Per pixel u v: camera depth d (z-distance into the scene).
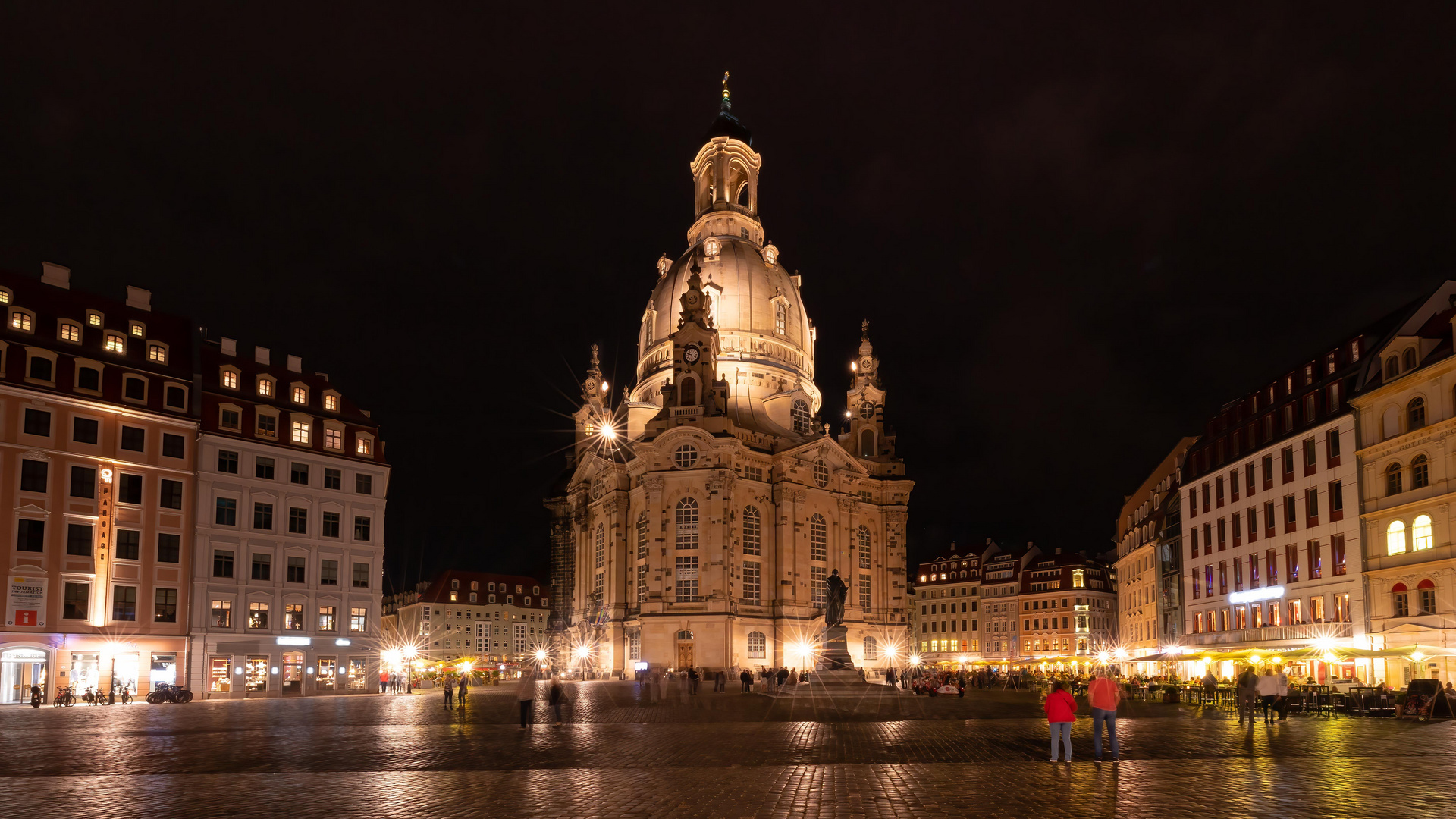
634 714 50.66
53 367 70.00
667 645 113.50
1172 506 102.62
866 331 159.88
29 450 67.75
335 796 20.72
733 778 23.11
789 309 144.88
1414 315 62.03
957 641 191.50
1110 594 175.88
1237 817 17.44
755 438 123.44
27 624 66.19
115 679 69.44
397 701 66.81
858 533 132.00
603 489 134.50
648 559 116.94
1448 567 55.41
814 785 21.81
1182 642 88.25
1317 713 48.19
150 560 73.00
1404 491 59.56
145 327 77.50
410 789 21.64
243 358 84.88
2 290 70.00
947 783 21.94
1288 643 70.50
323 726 41.94
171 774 24.94
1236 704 53.44
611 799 19.95
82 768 26.30
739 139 162.62
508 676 146.00
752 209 161.75
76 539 69.44
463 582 189.12
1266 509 74.50
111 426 72.31
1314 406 69.31
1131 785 21.47
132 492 72.81
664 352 143.12
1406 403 59.78
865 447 142.50
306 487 83.00
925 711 51.62
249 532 78.88
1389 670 59.16
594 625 131.25
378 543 87.00
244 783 22.88
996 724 41.62
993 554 194.62
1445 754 28.00
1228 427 82.25
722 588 113.31
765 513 121.56
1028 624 178.75
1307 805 18.73
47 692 66.25
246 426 80.50
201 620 74.94
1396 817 17.33
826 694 71.00
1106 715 26.33
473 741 34.12
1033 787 21.22
